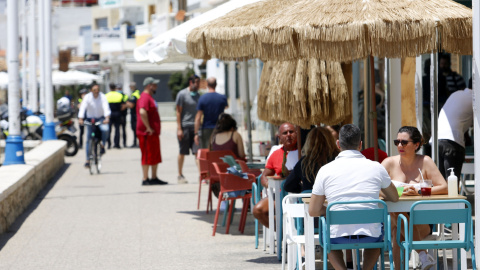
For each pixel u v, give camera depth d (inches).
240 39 821.9
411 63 1144.2
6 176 1258.0
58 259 921.5
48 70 2372.0
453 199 713.6
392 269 674.2
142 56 1145.4
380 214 674.8
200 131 1578.5
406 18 722.2
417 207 709.9
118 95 2871.6
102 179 1825.8
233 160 1098.1
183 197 1464.1
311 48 743.1
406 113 1157.7
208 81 1578.5
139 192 1551.4
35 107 3056.1
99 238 1054.4
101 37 6501.0
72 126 2588.6
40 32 2918.3
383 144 1258.0
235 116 2883.9
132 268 866.1
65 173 1987.0
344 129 706.8
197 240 1031.0
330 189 691.4
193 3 4419.3
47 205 1382.9
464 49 746.2
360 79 1390.3
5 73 3673.7
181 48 1075.9
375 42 724.7
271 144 1477.6
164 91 6190.9
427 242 673.6
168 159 2406.5
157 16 6008.9
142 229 1121.4
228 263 883.4
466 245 673.0
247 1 1091.3
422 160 792.3
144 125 1648.6
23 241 1039.6
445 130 1011.3
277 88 973.2
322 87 948.0
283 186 863.1
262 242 1010.7
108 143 2874.0
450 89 1229.1
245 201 1083.9
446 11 737.0
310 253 718.5
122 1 7268.7
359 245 677.3
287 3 906.1
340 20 732.0
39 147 2041.1
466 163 1157.1
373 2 749.3
